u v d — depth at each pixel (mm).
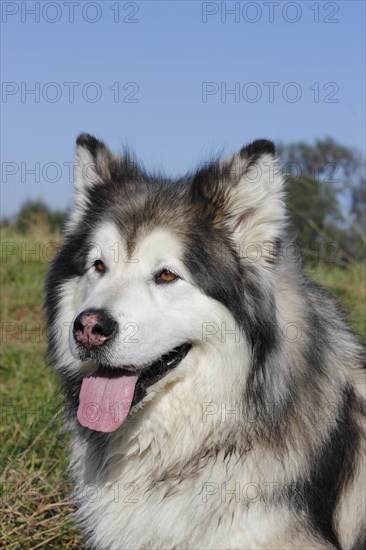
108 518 4133
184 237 4012
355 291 9312
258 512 3812
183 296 3963
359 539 4199
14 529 4637
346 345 4340
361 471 4227
